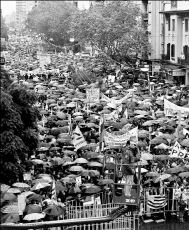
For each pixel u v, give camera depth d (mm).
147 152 31594
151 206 26250
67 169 28484
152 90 56031
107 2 100562
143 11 96125
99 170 29219
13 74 70625
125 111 40000
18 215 22188
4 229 18625
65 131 35750
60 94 52781
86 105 45562
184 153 29219
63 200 25734
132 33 81500
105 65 82250
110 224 23453
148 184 27234
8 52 130125
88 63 88312
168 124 37406
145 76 71500
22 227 18672
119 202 22219
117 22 81750
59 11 135000
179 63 75125
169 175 26922
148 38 87625
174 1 79000
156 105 46219
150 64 84500
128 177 23281
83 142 30922
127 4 84438
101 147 31469
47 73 72938
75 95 50906
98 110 44281
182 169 27703
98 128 37469
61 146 32750
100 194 26188
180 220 26266
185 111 39156
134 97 49156
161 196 26266
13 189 24203
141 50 83000
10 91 27688
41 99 50688
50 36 134500
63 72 76000
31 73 72000
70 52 121688
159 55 87438
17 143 25328
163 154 31562
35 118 28094
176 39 78438
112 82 63406
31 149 27719
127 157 29172
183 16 76312
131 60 85562
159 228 25453
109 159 30641
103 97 46156
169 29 82562
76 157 30938
